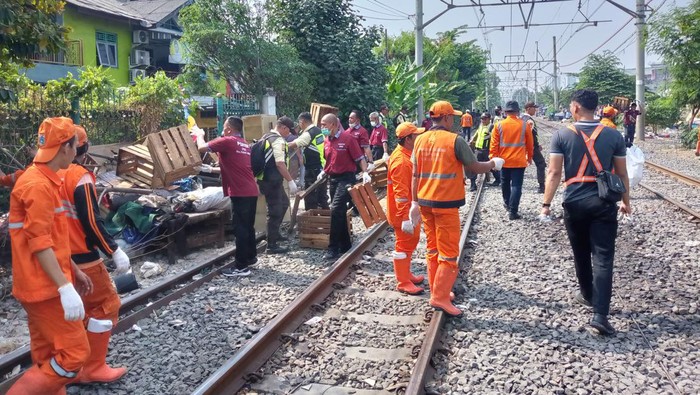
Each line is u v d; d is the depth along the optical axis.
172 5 30.06
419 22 25.69
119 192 8.85
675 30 23.67
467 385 4.48
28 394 3.68
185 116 13.72
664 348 5.09
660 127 36.69
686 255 7.98
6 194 9.02
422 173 5.93
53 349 3.83
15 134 9.00
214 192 8.98
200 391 4.12
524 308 6.09
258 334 5.12
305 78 19.20
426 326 5.71
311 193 10.62
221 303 6.46
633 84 53.38
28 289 3.64
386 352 5.17
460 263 7.68
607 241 5.42
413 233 6.66
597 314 5.39
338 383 4.61
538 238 9.17
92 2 25.25
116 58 26.33
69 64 21.39
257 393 4.46
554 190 5.64
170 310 6.22
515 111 10.58
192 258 8.48
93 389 4.55
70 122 3.88
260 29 18.83
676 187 14.45
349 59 20.52
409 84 24.91
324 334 5.52
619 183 5.29
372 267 7.80
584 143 5.48
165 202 8.52
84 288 4.19
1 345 5.39
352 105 20.45
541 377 4.58
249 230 7.62
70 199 4.24
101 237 4.29
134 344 5.38
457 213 5.85
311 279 7.41
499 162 5.97
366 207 8.34
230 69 18.44
